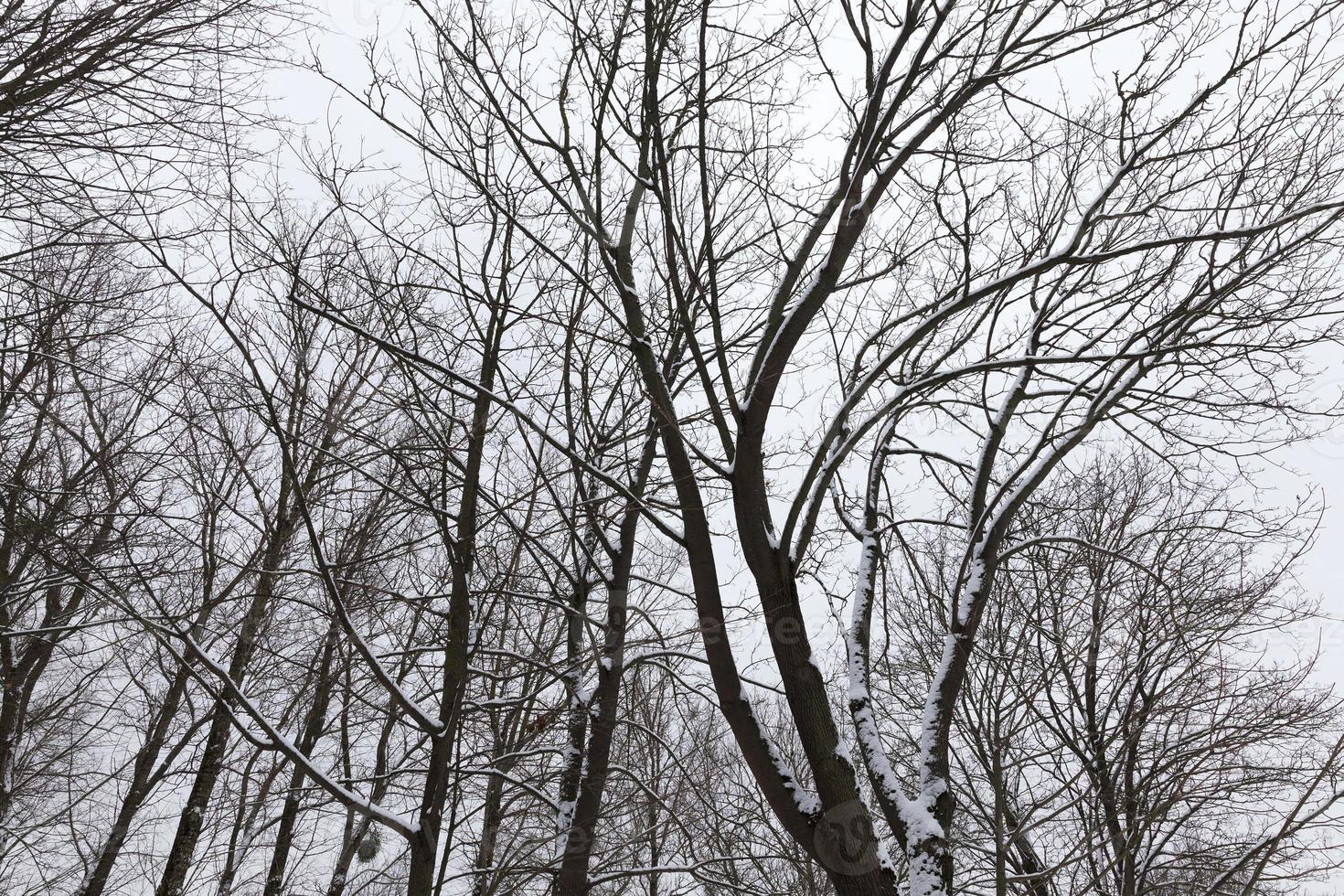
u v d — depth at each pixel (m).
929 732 6.23
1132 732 8.36
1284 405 7.16
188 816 8.89
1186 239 5.46
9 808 10.17
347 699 7.70
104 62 6.13
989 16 6.52
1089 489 11.02
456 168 6.49
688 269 5.88
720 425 6.00
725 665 5.86
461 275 7.40
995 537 6.71
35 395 7.50
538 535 7.49
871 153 6.08
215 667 5.60
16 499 7.29
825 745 5.64
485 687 8.70
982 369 5.99
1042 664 8.67
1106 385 6.48
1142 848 8.78
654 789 9.07
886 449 7.86
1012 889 8.48
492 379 7.02
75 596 9.49
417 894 5.98
